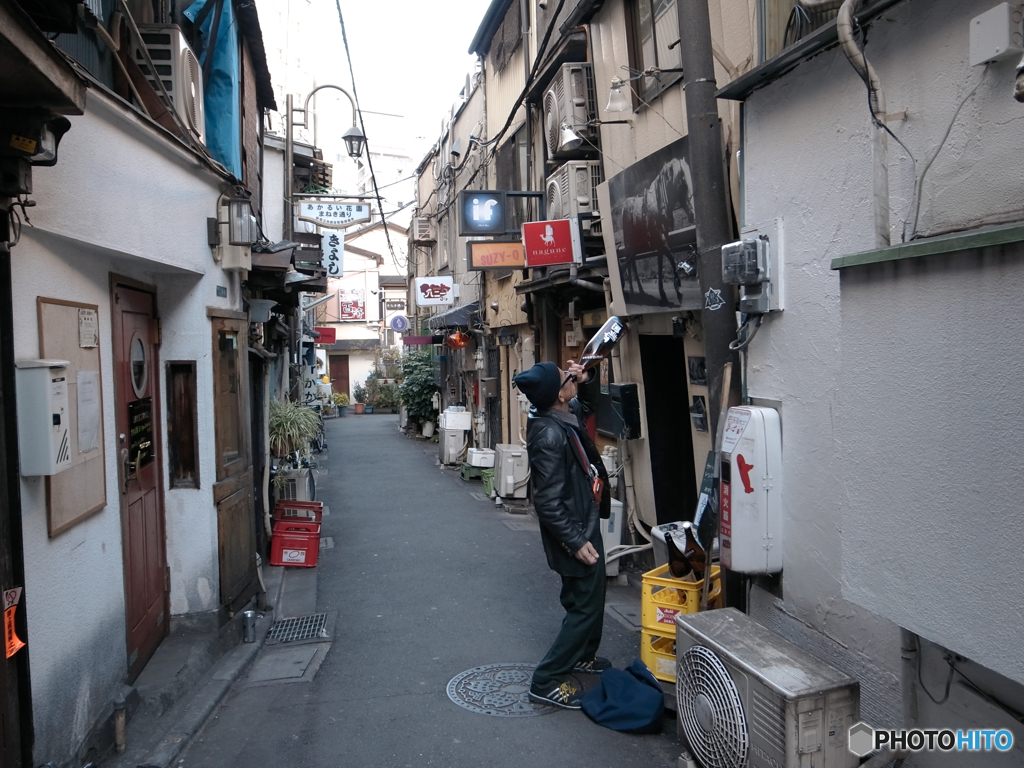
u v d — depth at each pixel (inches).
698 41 155.6
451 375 758.5
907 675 107.0
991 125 91.4
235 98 269.4
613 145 279.0
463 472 536.4
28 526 115.4
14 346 112.8
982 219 92.8
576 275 292.2
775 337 138.6
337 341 1434.5
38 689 116.9
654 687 160.4
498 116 495.2
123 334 171.0
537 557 311.0
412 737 154.9
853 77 116.1
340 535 361.1
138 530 177.2
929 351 88.3
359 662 199.2
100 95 134.6
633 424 265.1
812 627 130.9
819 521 127.5
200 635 199.5
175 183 181.2
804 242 129.3
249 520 237.9
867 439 98.4
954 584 85.0
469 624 228.1
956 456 84.7
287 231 463.2
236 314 232.8
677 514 270.2
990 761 93.9
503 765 142.4
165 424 198.8
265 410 303.1
